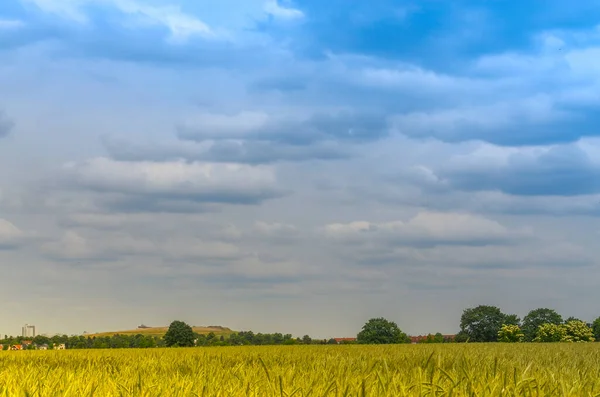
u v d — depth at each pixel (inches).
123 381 382.6
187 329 4685.0
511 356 686.5
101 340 4552.2
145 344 4611.2
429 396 253.6
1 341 4252.0
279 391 279.6
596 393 251.4
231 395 288.4
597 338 5157.5
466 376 287.9
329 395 263.7
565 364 509.0
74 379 417.4
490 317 4608.8
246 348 1680.6
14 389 340.2
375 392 267.7
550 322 5216.5
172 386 339.0
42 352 1560.0
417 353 759.7
